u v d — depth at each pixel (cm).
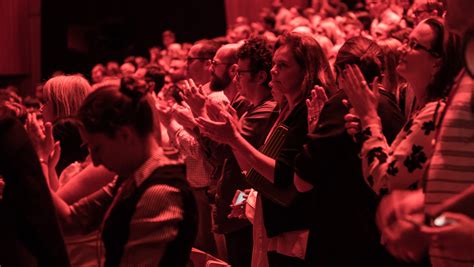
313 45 347
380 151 272
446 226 195
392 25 711
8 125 269
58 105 366
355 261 304
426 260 286
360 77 280
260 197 362
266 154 350
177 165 261
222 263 365
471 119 244
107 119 253
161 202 253
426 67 277
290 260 344
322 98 326
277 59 348
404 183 266
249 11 1418
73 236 309
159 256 252
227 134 330
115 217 256
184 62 732
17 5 1373
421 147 265
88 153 351
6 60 1364
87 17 1454
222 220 418
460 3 252
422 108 276
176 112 395
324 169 303
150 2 1509
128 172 262
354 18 957
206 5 1512
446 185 244
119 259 255
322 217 309
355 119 283
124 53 1326
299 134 338
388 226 203
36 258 274
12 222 273
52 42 1417
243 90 410
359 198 303
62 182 336
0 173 271
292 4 1343
